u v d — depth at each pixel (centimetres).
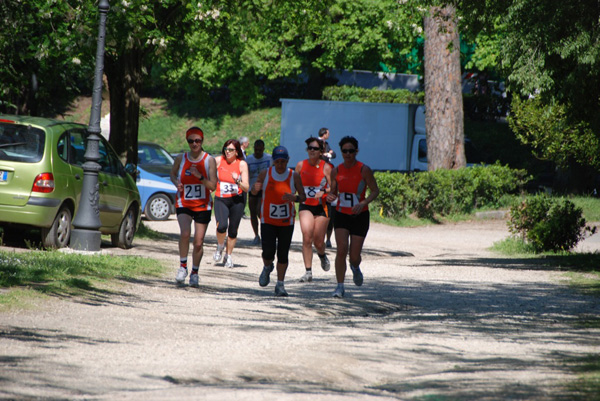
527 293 4462
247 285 4472
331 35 17275
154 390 2016
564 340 2973
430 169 11731
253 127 18712
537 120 10675
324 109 12138
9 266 3788
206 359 2452
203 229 4122
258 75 19412
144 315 3192
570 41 5025
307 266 4709
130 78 7012
